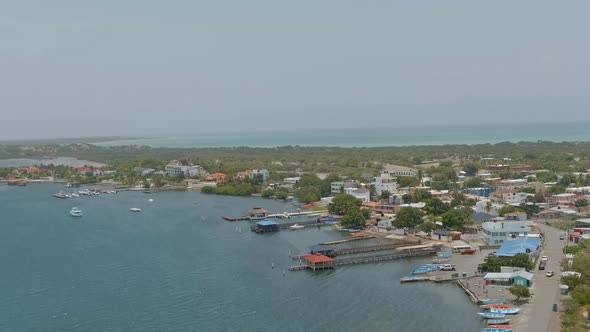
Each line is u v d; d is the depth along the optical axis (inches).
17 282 7229.3
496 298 6299.2
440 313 5979.3
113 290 6884.8
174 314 6077.8
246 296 6648.6
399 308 6166.3
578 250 7637.8
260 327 5693.9
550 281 6801.2
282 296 6643.7
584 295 5748.0
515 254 7672.2
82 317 6013.8
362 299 6501.0
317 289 6914.4
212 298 6579.7
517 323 5526.6
